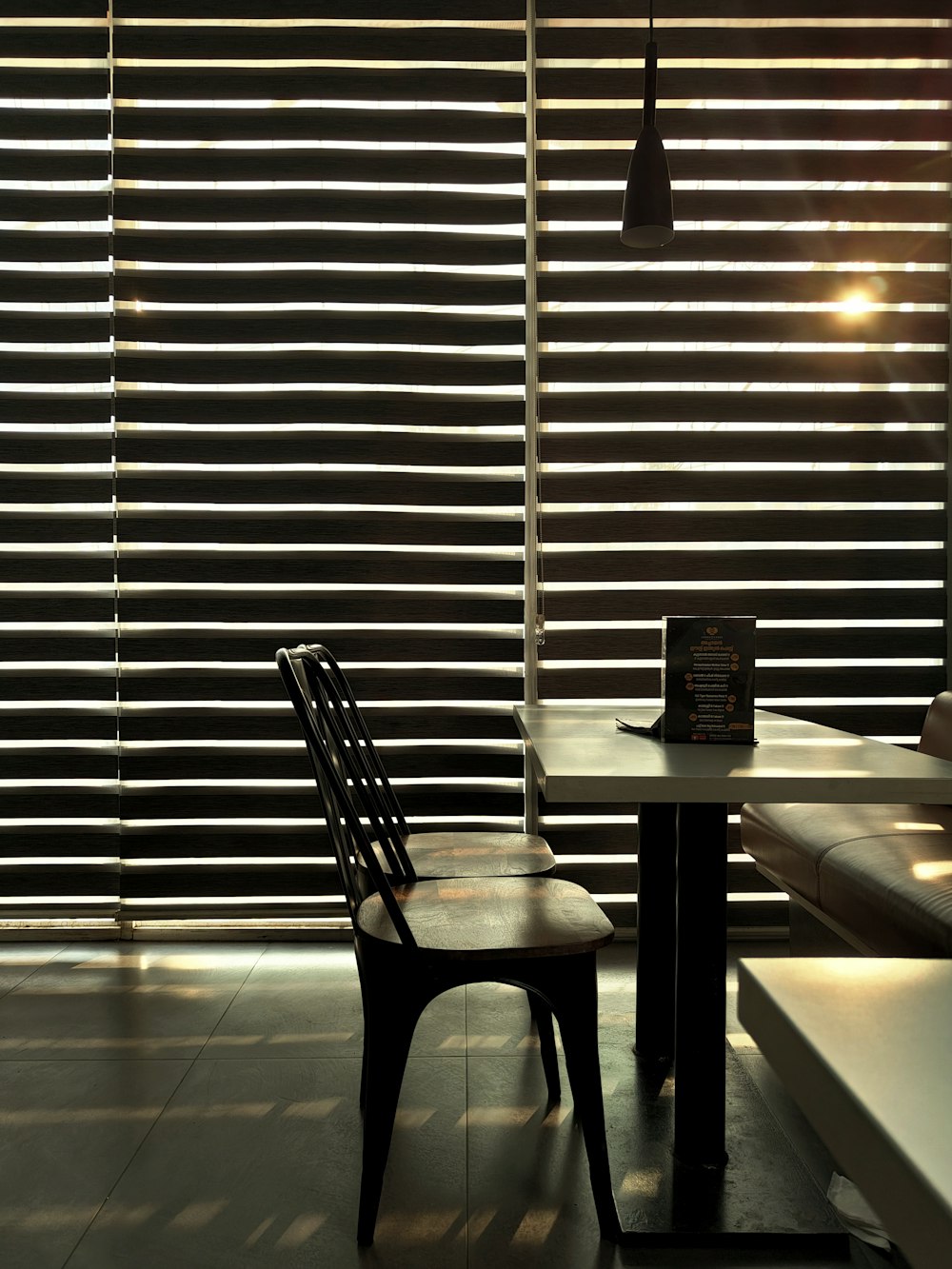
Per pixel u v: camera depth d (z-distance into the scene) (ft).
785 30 11.05
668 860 7.97
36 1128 6.86
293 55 10.93
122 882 11.15
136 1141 6.67
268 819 11.11
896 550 11.41
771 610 11.32
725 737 6.81
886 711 11.41
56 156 10.94
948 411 11.39
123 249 10.95
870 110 11.21
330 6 10.91
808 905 8.80
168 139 10.99
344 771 6.61
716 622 6.87
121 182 10.96
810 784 5.34
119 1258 5.41
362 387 11.09
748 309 11.32
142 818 11.10
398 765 11.16
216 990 9.61
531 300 11.19
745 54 11.03
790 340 11.26
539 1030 7.28
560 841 11.16
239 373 11.02
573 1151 6.53
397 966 5.57
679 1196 5.96
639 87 11.04
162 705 11.13
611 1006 9.21
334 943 11.16
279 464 11.09
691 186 11.20
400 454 11.10
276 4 10.89
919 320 11.31
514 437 11.15
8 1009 9.12
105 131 10.96
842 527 11.34
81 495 11.05
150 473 11.02
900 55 11.07
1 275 10.98
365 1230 5.53
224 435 11.06
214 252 10.98
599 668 11.25
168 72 10.94
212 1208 5.88
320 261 11.00
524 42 11.01
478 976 5.57
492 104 11.10
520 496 11.15
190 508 11.11
